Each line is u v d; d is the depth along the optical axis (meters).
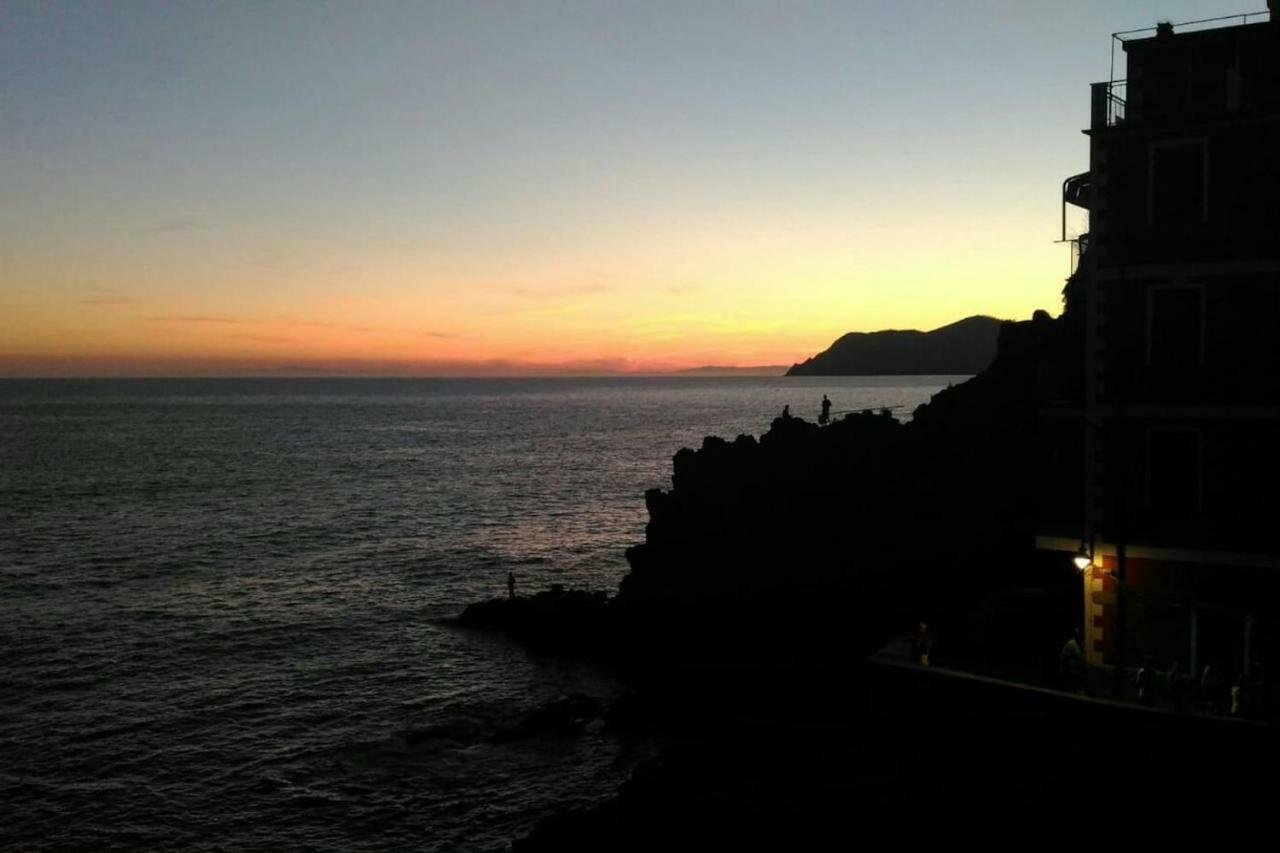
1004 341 53.56
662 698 43.50
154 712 42.16
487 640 53.03
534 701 43.84
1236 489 27.47
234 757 37.56
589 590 64.44
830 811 24.67
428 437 190.25
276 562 73.38
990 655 30.73
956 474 49.28
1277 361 26.95
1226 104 27.38
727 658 46.75
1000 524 46.09
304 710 42.59
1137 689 27.02
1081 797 24.66
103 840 31.36
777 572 48.22
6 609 58.75
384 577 68.62
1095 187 29.05
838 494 50.78
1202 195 27.75
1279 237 26.81
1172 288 28.19
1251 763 23.47
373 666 48.72
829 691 42.97
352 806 33.72
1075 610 32.62
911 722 28.28
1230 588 27.55
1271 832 22.86
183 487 115.38
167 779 35.66
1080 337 37.03
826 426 58.03
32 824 32.31
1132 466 28.78
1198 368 27.83
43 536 82.88
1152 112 28.42
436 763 37.03
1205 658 27.77
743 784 26.88
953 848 23.70
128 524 89.50
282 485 117.75
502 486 116.75
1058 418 30.84
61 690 44.78
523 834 31.83
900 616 44.00
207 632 54.34
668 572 52.12
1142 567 28.66
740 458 56.28
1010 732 26.59
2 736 39.34
